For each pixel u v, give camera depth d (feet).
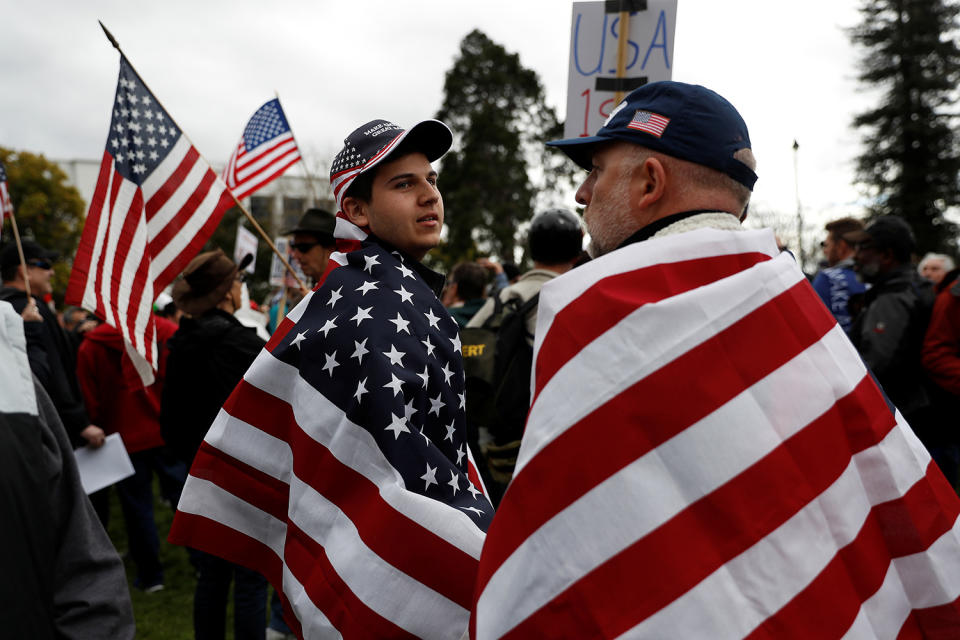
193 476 5.51
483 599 3.50
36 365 12.78
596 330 3.51
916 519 3.63
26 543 4.50
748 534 3.22
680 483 3.28
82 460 12.45
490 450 9.94
